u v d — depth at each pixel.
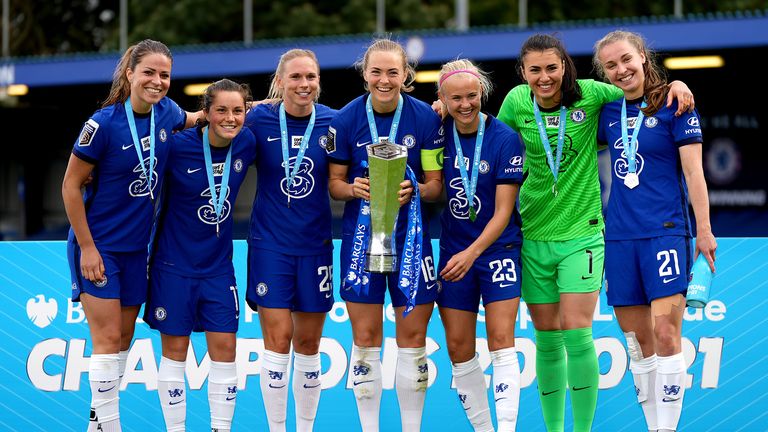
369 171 6.42
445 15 33.53
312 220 6.90
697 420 7.44
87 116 25.62
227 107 6.56
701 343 7.47
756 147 19.92
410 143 6.70
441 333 7.74
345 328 7.78
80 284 6.64
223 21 33.72
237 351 7.83
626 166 6.67
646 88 6.64
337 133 6.74
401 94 6.83
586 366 6.93
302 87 6.71
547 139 6.90
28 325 7.89
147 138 6.66
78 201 6.54
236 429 7.78
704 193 6.38
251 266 6.96
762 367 7.40
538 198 6.98
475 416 6.93
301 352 7.10
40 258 7.91
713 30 15.95
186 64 19.53
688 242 6.56
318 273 6.94
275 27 33.41
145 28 33.97
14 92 21.12
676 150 6.58
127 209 6.71
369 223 6.57
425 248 6.78
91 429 6.62
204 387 7.76
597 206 6.98
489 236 6.61
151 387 7.78
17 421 7.84
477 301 6.88
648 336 6.80
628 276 6.65
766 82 19.66
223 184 6.78
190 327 6.86
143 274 6.89
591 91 6.90
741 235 19.55
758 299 7.44
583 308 6.88
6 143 25.97
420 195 6.62
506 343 6.73
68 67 20.45
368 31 32.81
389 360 7.74
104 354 6.62
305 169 6.86
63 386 7.81
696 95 20.31
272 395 6.87
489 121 6.79
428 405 7.69
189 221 6.81
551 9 32.22
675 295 6.48
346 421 7.71
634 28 16.39
